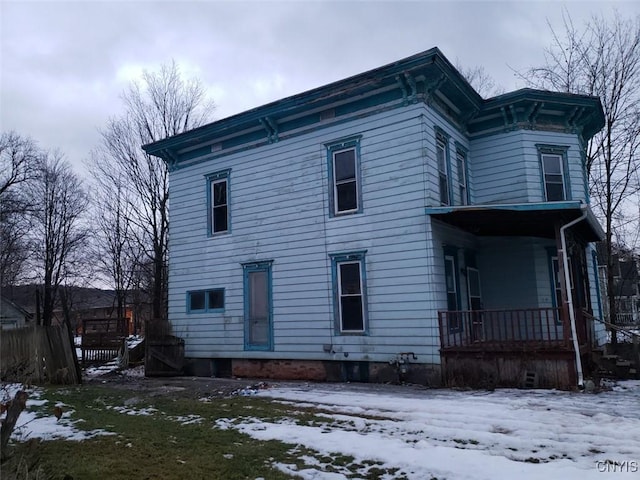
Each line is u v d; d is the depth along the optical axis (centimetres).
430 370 1120
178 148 1667
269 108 1404
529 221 1166
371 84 1245
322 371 1286
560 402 858
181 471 538
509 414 764
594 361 1240
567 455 559
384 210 1228
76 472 535
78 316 4509
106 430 738
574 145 1447
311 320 1322
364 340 1226
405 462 550
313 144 1377
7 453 543
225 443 649
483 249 1452
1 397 1032
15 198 3603
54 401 1020
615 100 1823
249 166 1504
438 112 1285
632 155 1822
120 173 2842
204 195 1606
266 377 1386
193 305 1590
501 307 1402
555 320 1076
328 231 1319
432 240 1150
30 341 1400
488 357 1070
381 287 1212
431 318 1130
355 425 737
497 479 482
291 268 1377
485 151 1458
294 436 674
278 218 1420
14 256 3756
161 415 850
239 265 1488
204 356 1530
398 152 1221
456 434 659
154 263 2872
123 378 1495
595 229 1209
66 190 3891
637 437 614
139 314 3859
